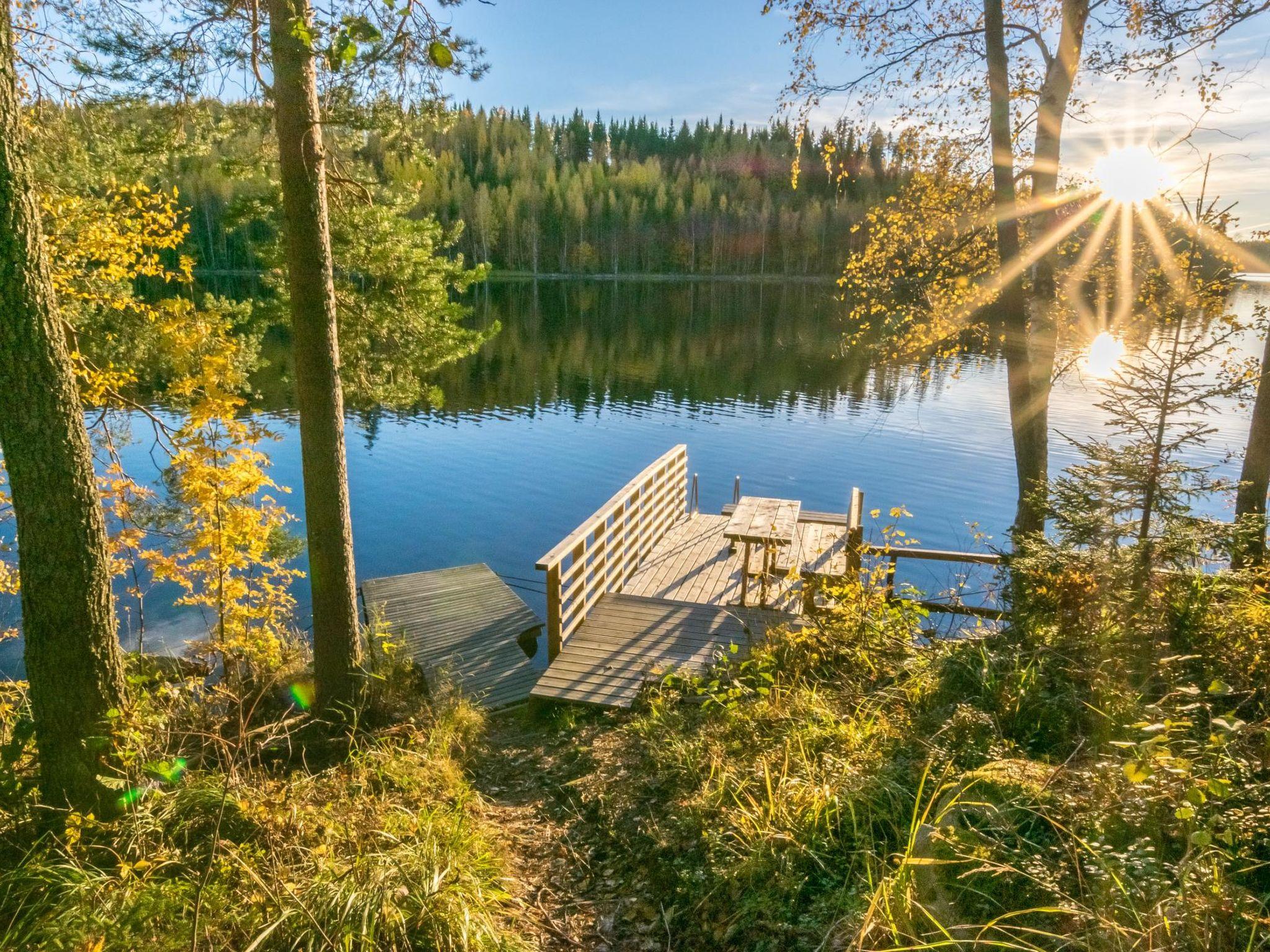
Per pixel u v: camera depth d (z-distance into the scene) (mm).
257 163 7297
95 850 3486
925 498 15273
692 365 30422
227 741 4215
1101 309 7391
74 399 3688
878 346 8883
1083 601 4887
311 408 5539
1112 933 2227
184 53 5520
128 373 6824
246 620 7301
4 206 3365
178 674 6559
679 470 12805
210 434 6617
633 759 4836
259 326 9930
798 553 8992
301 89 5090
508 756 5414
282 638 8062
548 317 45031
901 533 6895
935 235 8148
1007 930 2459
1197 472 4527
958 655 4887
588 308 50656
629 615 7582
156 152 6539
